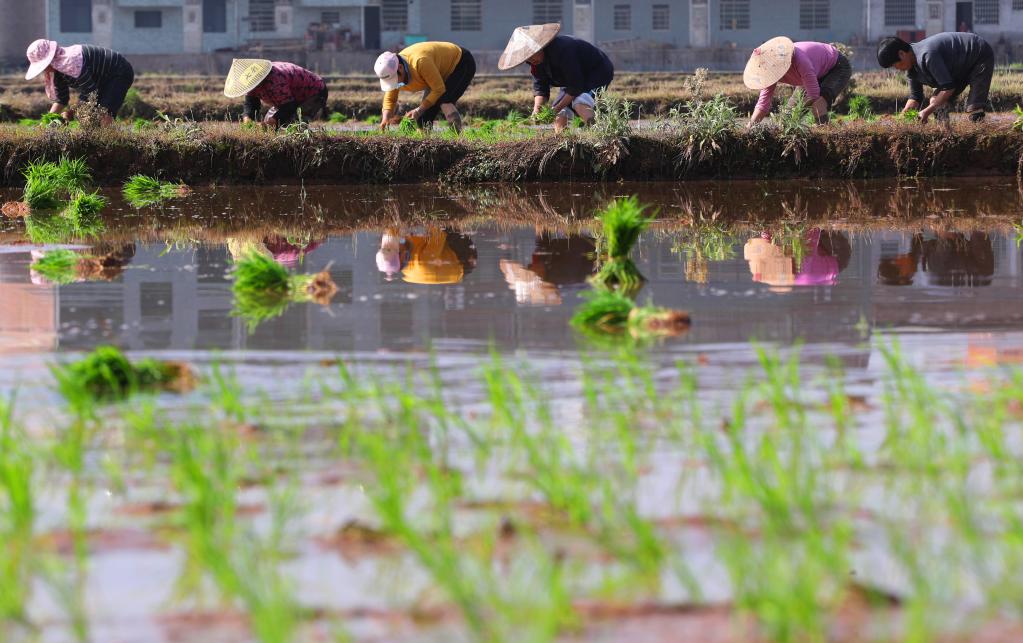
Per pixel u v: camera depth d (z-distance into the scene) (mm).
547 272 32844
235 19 173750
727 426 17453
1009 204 47781
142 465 16250
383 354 22656
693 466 16031
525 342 23594
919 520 14102
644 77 141000
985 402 18578
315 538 13930
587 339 23781
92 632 11859
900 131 58469
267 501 15000
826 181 57156
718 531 13914
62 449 16547
